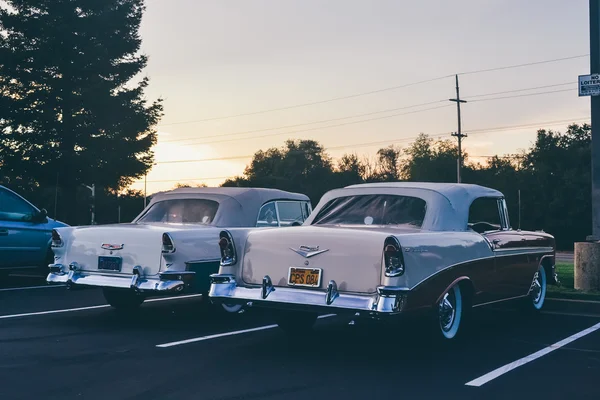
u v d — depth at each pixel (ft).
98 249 25.17
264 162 401.49
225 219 27.76
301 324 23.48
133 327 24.88
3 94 106.22
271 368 18.31
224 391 15.85
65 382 16.55
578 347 21.62
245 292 20.08
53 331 23.88
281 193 30.60
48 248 39.40
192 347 21.20
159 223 28.07
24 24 104.17
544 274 28.81
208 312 28.99
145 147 112.98
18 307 29.96
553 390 16.14
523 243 25.61
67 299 32.89
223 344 21.75
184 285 23.67
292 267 19.60
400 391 15.96
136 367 18.30
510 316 28.35
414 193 22.08
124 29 111.45
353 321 18.31
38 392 15.57
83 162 103.81
